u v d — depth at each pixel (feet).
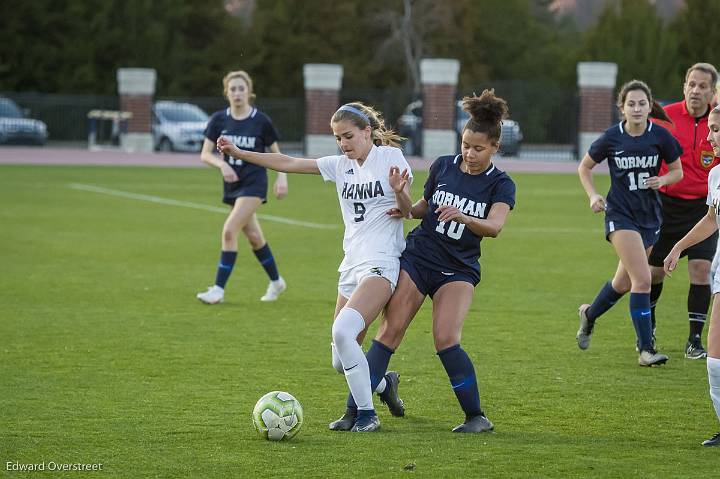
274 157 84.38
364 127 79.66
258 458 69.77
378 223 80.18
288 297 140.36
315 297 140.56
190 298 138.21
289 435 74.23
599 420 81.61
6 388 89.51
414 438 75.56
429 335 116.57
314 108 499.92
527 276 160.97
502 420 81.51
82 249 185.88
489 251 190.60
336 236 210.59
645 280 101.50
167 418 80.28
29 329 115.75
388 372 83.05
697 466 68.80
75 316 124.06
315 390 90.27
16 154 459.32
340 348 76.13
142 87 501.15
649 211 103.65
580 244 201.67
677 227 110.42
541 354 106.52
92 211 251.60
